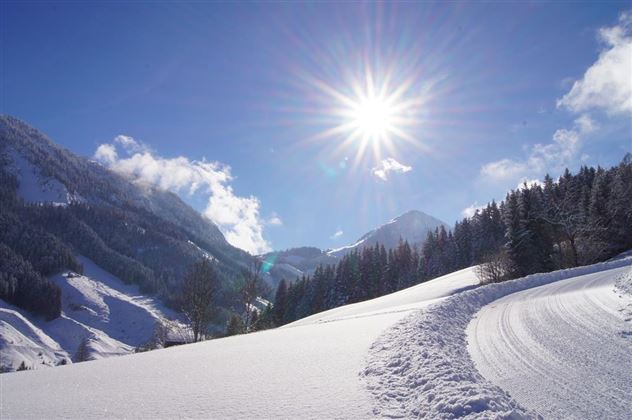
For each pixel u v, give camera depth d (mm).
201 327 31797
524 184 49469
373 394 5656
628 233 49469
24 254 160750
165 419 5145
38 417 5625
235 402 5660
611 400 5422
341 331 11906
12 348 102562
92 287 167875
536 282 22312
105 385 7398
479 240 84438
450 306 13477
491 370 6922
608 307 11141
